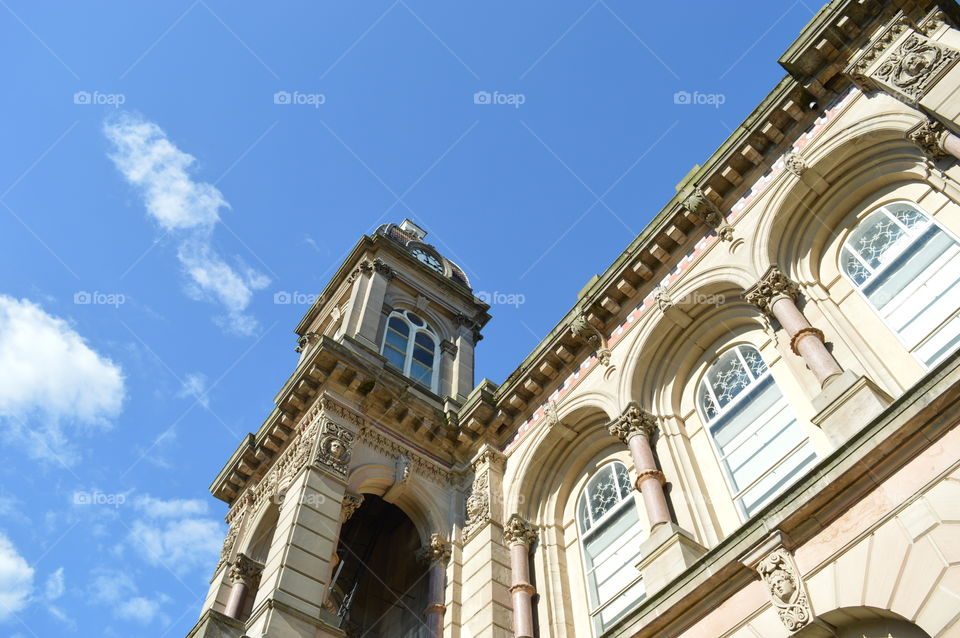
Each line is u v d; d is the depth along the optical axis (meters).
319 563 15.80
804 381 13.88
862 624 10.17
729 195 17.25
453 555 18.06
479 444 20.45
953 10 13.99
